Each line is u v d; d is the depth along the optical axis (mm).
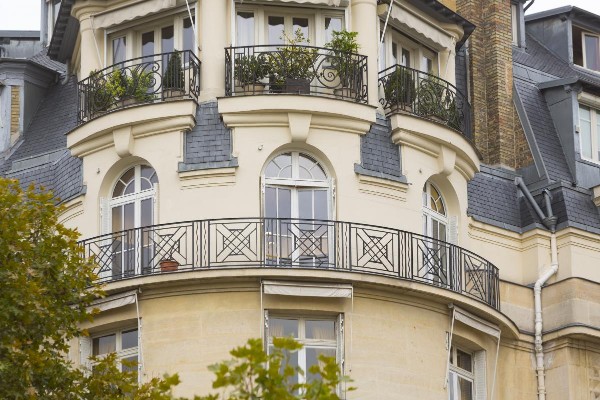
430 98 47906
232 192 46031
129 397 40594
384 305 45844
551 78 53031
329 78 47031
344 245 45844
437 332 46375
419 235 46500
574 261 48906
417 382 45781
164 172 46406
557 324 48312
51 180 48812
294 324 45500
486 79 51406
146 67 47719
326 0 47344
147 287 45531
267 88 46688
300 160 46531
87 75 48406
